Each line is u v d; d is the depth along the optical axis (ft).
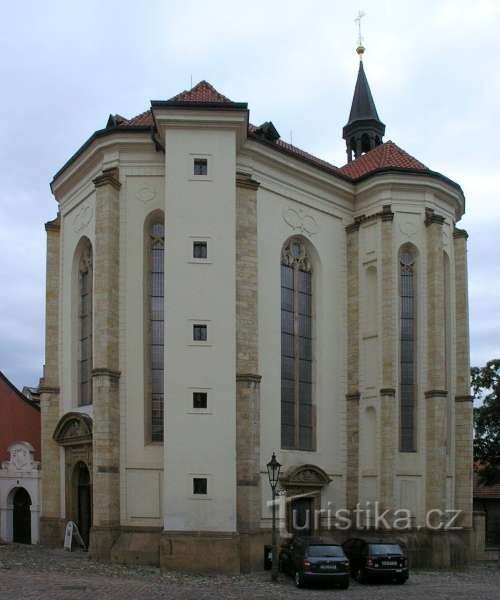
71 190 139.03
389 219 138.51
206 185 116.88
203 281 114.42
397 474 133.90
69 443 128.77
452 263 151.33
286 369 133.49
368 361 138.41
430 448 135.85
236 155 124.36
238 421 115.75
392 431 132.46
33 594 78.84
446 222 149.18
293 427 132.98
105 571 101.40
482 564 139.54
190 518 108.06
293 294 136.77
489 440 189.57
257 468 116.37
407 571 105.29
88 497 126.72
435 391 136.56
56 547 127.85
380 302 137.08
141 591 84.43
